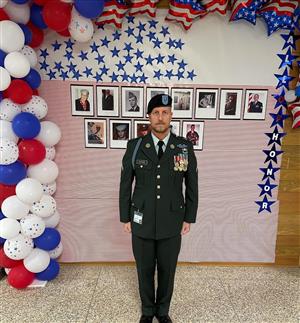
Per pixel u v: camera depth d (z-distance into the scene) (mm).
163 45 2262
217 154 2422
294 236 2574
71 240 2545
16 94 1930
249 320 1940
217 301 2123
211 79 2312
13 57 1872
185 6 2045
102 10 1990
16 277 2143
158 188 1683
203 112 2355
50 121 2320
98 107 2344
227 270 2527
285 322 1930
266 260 2598
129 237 2547
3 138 1927
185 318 1947
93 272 2477
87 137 2387
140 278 1812
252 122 2379
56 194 2473
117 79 2309
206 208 2502
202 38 2252
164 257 1773
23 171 2029
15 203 2010
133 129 2377
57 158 2416
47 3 1911
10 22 1864
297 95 2219
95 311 2004
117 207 2500
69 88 2314
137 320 1924
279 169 2461
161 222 1691
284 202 2520
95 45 2256
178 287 2277
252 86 2326
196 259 2582
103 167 2438
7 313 1979
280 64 2297
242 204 2506
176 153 1705
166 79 2311
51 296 2156
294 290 2266
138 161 1699
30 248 2127
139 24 2225
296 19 2186
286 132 2404
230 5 2180
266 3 2129
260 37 2256
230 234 2547
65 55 2270
